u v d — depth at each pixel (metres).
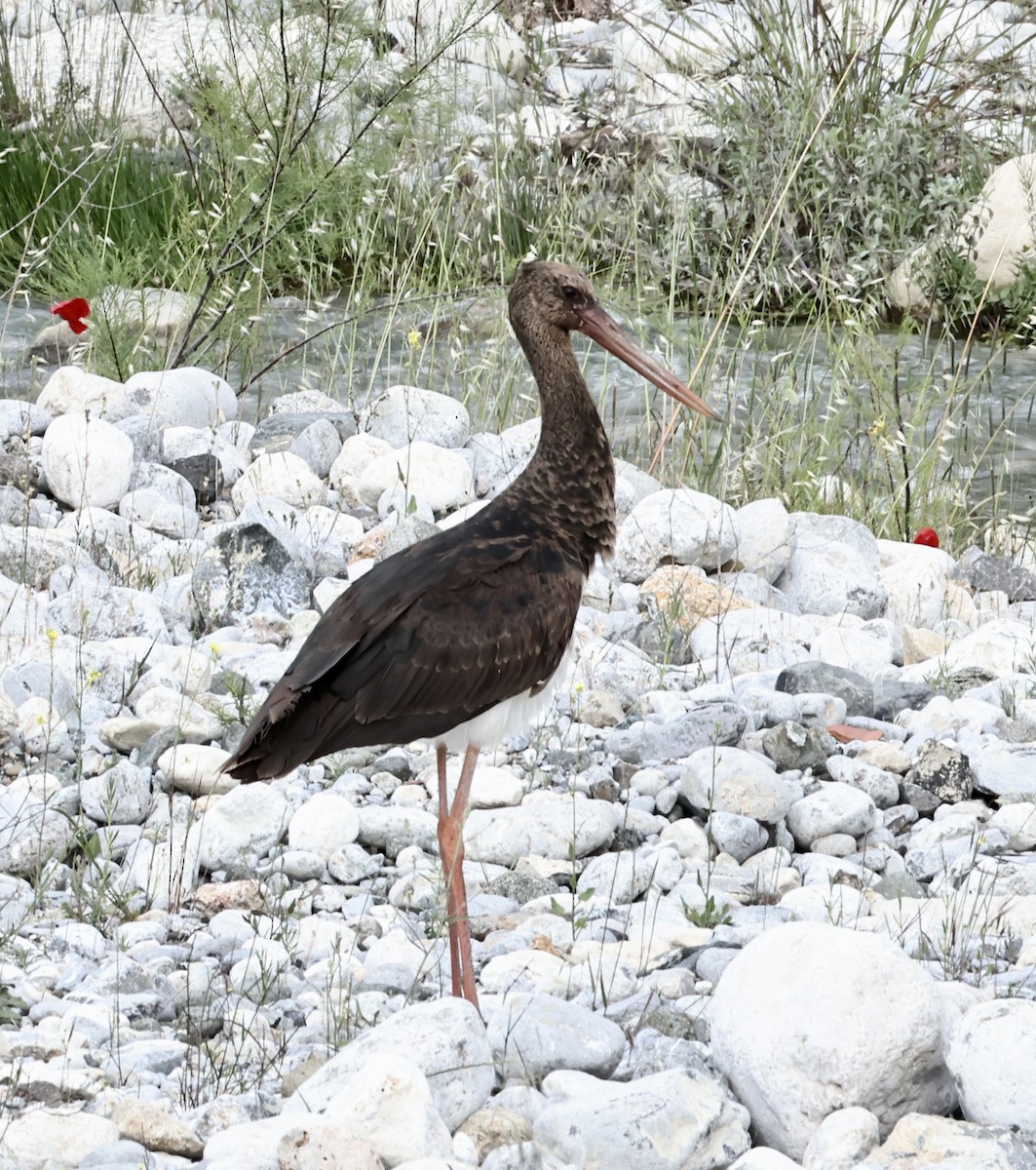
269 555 11.85
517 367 17.20
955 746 10.02
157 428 14.92
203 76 18.28
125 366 16.94
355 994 7.41
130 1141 5.93
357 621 7.81
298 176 16.59
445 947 7.90
